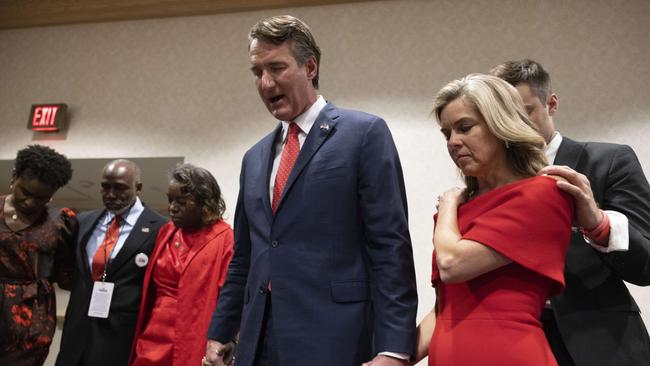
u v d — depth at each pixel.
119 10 4.38
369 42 3.92
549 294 1.20
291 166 1.54
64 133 4.34
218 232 2.56
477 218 1.21
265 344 1.42
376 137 1.47
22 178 2.44
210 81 4.17
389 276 1.34
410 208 3.59
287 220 1.45
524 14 3.70
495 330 1.13
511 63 1.63
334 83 3.91
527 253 1.13
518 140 1.22
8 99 4.53
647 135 3.35
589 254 1.42
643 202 1.43
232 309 1.68
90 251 2.64
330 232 1.42
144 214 2.71
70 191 4.89
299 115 1.59
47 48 4.56
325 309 1.36
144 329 2.47
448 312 1.23
